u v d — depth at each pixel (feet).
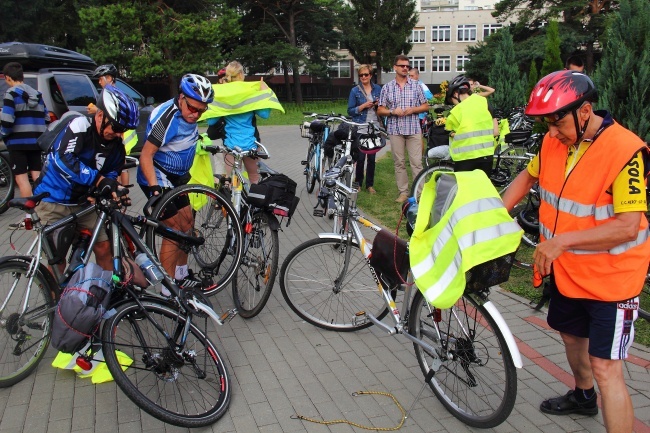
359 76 29.07
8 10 96.43
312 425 10.73
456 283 9.20
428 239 10.05
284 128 71.72
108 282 10.50
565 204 9.16
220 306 15.98
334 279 14.51
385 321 14.30
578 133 8.67
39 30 103.04
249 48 135.85
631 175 8.37
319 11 140.05
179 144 14.47
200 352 11.53
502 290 16.75
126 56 92.84
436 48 204.23
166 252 14.53
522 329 14.37
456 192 9.62
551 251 8.70
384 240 12.01
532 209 17.81
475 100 21.48
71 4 109.29
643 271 8.94
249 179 18.98
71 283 10.43
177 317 11.05
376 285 14.02
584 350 10.33
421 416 11.03
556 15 116.16
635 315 8.97
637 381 11.84
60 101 32.60
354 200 13.92
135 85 122.72
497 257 9.07
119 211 12.05
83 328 9.99
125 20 91.30
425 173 24.13
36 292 12.31
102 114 11.97
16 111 23.21
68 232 12.17
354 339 14.12
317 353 13.42
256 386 12.01
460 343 10.69
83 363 10.96
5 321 11.93
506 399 9.85
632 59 20.16
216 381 11.42
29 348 12.23
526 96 44.91
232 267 14.97
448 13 200.75
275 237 14.58
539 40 113.50
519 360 9.37
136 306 10.69
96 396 11.57
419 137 26.91
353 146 25.64
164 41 94.12
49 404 11.31
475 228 9.20
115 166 12.86
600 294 8.90
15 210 26.68
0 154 25.35
